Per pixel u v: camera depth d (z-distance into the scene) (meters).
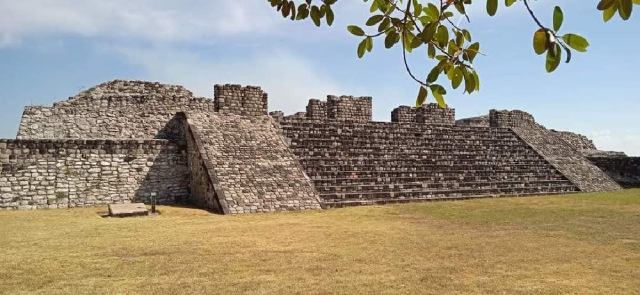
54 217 15.52
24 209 17.62
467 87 3.31
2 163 17.78
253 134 21.94
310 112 27.36
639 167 31.48
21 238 11.62
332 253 10.09
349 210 18.19
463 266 9.00
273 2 3.93
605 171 32.41
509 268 8.88
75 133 21.83
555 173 28.50
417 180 23.70
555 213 17.02
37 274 8.28
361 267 8.90
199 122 21.42
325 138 24.36
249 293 7.27
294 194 18.98
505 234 12.54
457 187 24.31
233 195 17.72
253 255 9.87
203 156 19.36
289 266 8.95
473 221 15.03
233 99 23.00
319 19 3.84
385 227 13.73
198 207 18.84
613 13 2.47
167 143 20.95
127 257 9.62
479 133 30.52
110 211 16.17
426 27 3.26
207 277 8.17
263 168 19.86
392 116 30.44
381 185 22.08
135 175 20.05
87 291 7.33
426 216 16.28
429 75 3.35
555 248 10.70
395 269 8.75
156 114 23.80
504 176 26.61
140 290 7.40
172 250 10.31
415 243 11.23
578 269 8.83
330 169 22.11
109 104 23.03
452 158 26.75
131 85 25.58
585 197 23.47
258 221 14.97
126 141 20.08
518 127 33.31
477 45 3.27
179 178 21.00
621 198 22.73
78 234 12.24
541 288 7.58
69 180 18.77
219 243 11.14
